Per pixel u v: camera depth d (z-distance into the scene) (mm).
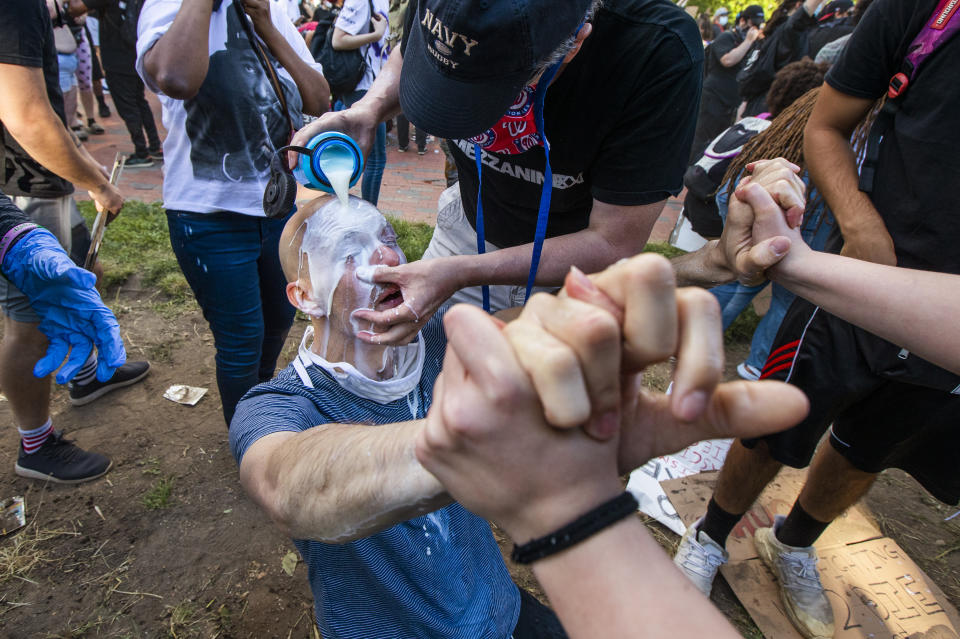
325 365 1191
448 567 1211
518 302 2145
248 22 1856
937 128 1345
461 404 444
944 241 1397
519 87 1141
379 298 1329
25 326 2031
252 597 2004
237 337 2119
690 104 1400
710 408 480
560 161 1605
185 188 1893
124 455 2535
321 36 4250
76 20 5172
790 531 2035
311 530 824
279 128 1975
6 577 1999
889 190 1487
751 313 3910
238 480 2459
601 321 394
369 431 825
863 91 1545
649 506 2443
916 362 1493
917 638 1975
